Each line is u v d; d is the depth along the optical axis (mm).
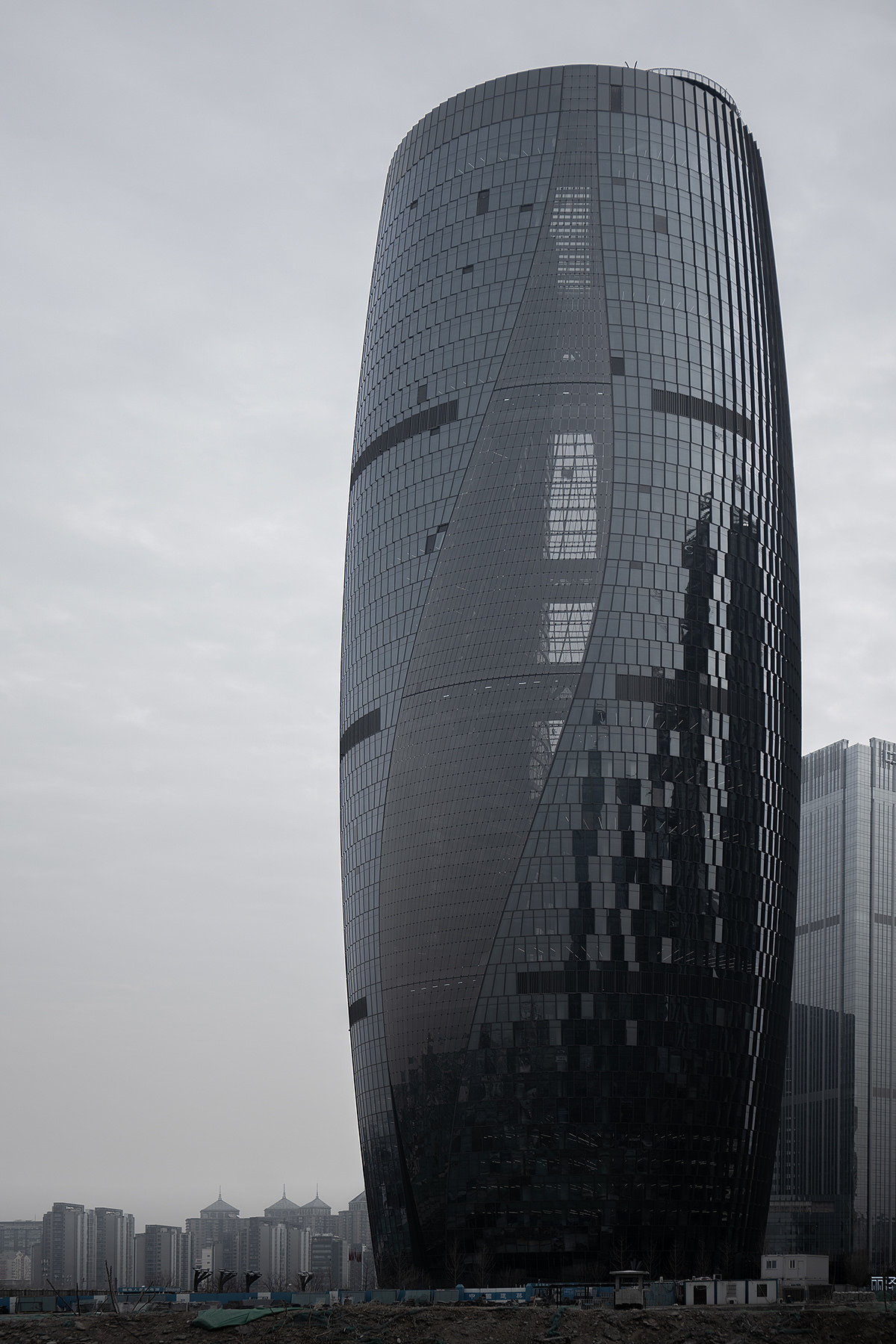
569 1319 136500
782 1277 180000
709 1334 135875
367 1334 131875
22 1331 133500
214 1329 133375
